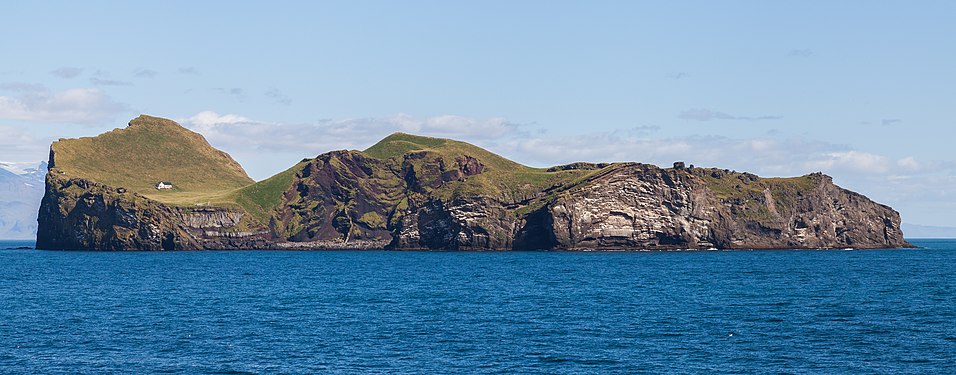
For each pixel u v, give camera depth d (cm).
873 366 8475
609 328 10700
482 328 10719
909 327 10719
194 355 9006
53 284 17512
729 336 10081
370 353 9100
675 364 8581
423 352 9150
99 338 9994
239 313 12194
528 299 14038
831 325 10900
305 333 10331
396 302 13638
